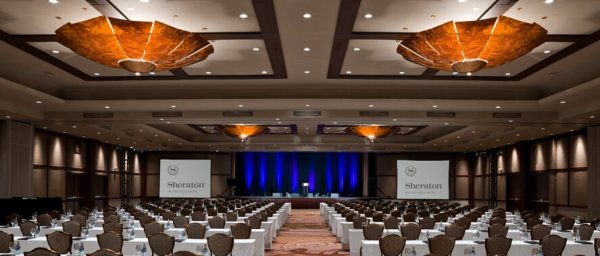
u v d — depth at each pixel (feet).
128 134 82.64
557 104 52.01
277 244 51.70
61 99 52.29
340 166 129.18
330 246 50.08
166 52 32.32
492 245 27.99
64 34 30.94
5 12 31.04
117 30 30.48
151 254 30.14
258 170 129.29
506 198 94.94
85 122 61.46
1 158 58.75
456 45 31.68
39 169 70.74
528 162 86.07
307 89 51.62
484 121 58.59
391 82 49.73
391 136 101.55
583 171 67.97
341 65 42.68
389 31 33.86
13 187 59.52
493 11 30.01
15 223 42.01
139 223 45.19
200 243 30.35
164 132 82.38
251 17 31.55
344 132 91.97
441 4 29.17
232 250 30.14
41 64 43.34
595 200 59.98
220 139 102.42
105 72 46.65
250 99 51.88
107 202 94.32
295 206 116.98
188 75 47.37
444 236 27.71
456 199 114.93
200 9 30.19
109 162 96.02
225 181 118.83
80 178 86.02
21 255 25.34
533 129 68.85
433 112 57.88
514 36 30.73
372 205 78.74
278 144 103.04
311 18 30.68
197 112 58.85
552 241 27.78
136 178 110.93
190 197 98.17
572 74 45.85
